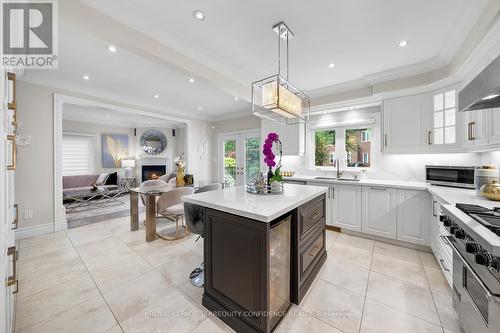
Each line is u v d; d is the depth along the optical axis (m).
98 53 2.52
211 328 1.45
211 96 4.26
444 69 2.49
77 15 1.59
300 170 4.30
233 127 5.89
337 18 1.86
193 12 1.80
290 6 1.72
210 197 1.79
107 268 2.21
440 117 2.54
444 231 1.90
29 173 3.09
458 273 1.38
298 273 1.66
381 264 2.29
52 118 3.30
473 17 1.77
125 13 1.79
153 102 4.70
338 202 3.27
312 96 3.73
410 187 2.63
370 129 3.57
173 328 1.44
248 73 3.00
